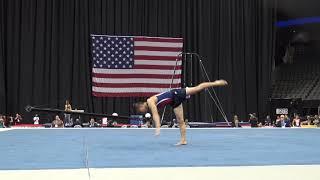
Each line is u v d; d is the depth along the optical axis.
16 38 20.62
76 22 21.19
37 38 20.75
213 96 22.81
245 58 23.56
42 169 5.00
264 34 23.72
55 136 10.22
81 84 21.23
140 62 21.48
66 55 21.14
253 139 9.56
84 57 21.27
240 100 23.33
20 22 20.70
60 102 20.94
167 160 5.85
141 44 21.56
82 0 21.30
